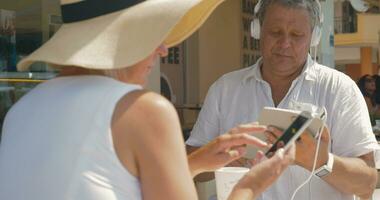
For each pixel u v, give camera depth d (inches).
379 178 103.2
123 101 36.4
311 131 53.2
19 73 115.0
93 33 38.3
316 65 69.6
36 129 38.4
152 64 42.0
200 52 273.9
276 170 43.4
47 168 36.5
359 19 732.7
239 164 62.0
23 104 41.1
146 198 36.5
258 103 71.3
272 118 53.1
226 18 288.7
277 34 67.4
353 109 65.3
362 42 733.3
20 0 127.0
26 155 38.1
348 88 66.4
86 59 37.1
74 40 38.5
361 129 64.5
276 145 48.6
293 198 63.7
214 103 74.9
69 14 40.1
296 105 61.1
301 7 65.9
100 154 35.5
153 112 36.1
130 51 37.1
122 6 38.7
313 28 68.8
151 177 35.9
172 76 257.1
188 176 37.3
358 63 855.1
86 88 37.7
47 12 128.2
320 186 65.6
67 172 35.7
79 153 35.6
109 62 36.9
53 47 39.0
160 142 35.9
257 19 73.8
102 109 36.1
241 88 73.2
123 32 37.9
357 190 63.4
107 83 37.8
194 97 272.2
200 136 75.3
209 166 55.0
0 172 39.8
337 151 65.8
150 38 37.3
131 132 35.8
